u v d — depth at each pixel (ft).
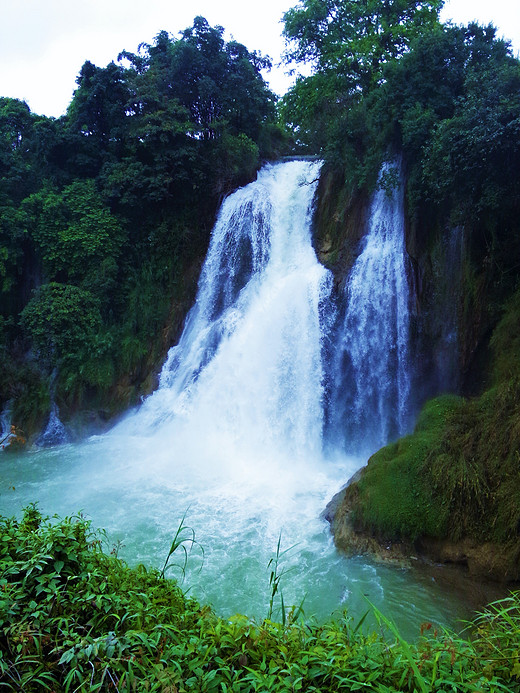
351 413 49.03
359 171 53.21
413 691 10.82
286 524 35.37
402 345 47.88
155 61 77.05
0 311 64.13
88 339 61.57
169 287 67.36
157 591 14.82
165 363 62.49
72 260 64.69
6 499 41.32
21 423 57.57
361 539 31.50
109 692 10.77
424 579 28.19
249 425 52.11
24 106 85.56
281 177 72.02
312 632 13.11
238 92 76.07
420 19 70.13
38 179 71.05
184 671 11.17
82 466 48.88
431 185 43.50
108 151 73.15
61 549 14.21
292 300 54.19
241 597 27.25
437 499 30.37
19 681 10.76
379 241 52.16
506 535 27.43
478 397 36.65
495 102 37.99
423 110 47.52
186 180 69.51
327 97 67.36
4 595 12.42
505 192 38.29
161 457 50.06
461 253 44.01
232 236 64.75
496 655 12.38
